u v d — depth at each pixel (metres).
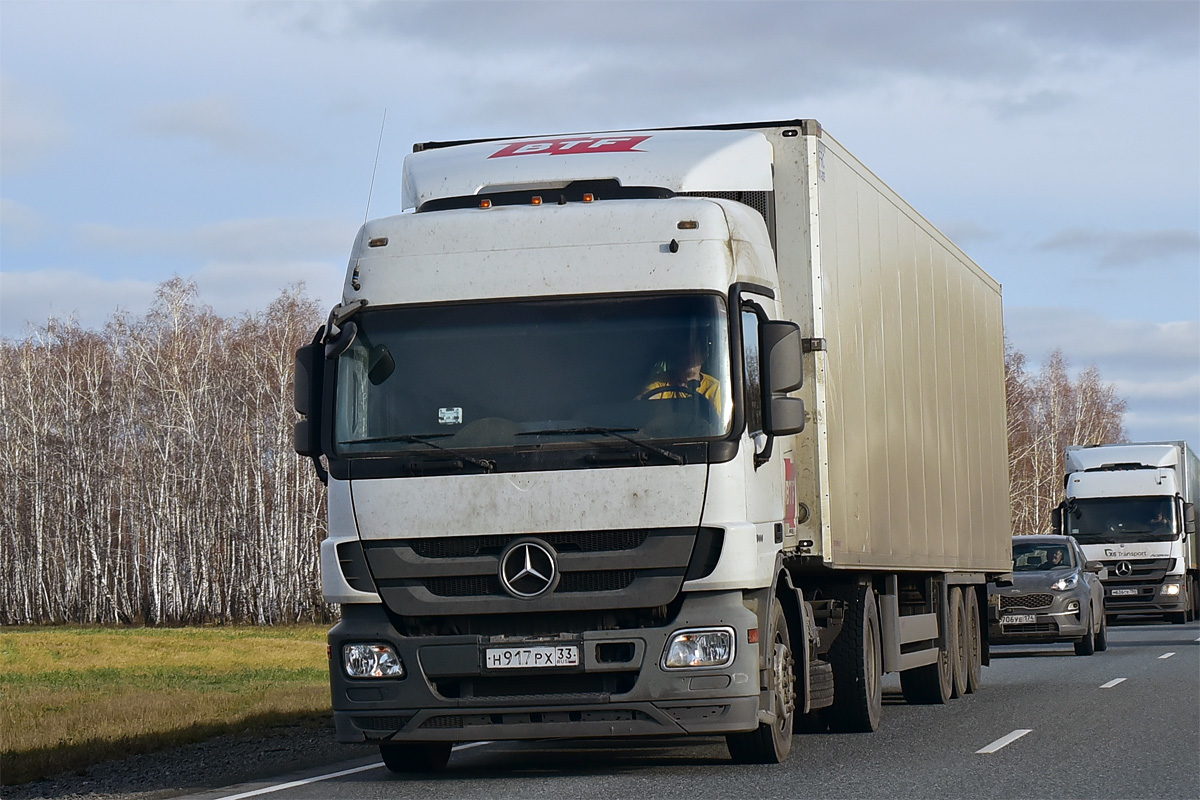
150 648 49.75
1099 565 30.58
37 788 12.66
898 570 15.60
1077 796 9.75
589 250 10.83
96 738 17.20
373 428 10.73
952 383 18.81
